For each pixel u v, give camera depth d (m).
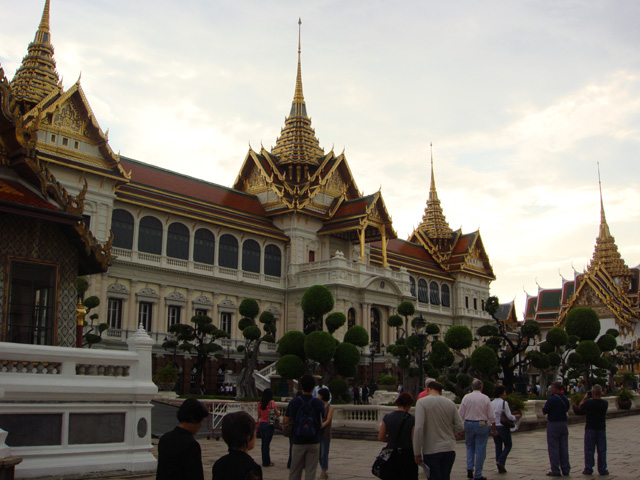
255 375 52.28
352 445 25.55
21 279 17.80
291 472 13.53
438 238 105.44
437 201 109.75
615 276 112.56
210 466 18.77
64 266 18.77
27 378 15.03
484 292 107.75
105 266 19.44
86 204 55.28
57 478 14.89
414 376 43.47
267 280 71.00
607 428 34.72
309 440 13.54
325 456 16.81
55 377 15.51
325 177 77.19
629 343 96.00
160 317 60.78
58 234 18.77
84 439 15.77
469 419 16.75
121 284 58.16
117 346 56.16
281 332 71.12
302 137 81.50
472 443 16.75
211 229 66.94
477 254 107.12
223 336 50.47
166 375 43.59
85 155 56.00
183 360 60.44
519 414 23.56
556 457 17.34
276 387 49.56
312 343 37.66
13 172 18.61
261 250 71.38
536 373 75.31
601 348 67.44
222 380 62.56
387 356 70.38
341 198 77.81
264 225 72.94
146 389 16.92
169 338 60.31
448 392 43.47
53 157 52.72
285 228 74.31
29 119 51.78
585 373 61.62
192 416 8.85
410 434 11.84
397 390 52.34
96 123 56.53
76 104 55.88
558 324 106.12
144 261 59.91
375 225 76.44
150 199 61.16
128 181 58.28
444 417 12.11
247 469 7.86
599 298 102.69
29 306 17.88
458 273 101.94
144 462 16.44
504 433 18.02
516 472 18.17
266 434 19.59
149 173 65.88
